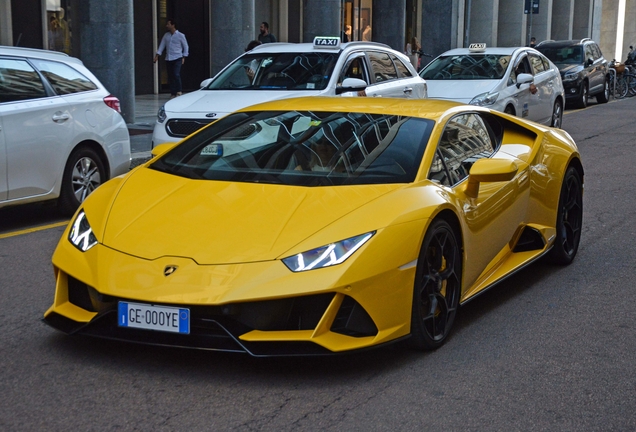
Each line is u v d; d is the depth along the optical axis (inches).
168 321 157.5
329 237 164.6
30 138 310.7
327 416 150.1
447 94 564.7
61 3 849.5
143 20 948.6
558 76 674.2
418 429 145.9
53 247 288.2
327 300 159.9
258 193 181.8
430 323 184.1
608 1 2086.6
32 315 208.2
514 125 252.7
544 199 248.2
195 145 213.8
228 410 151.7
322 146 200.4
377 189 181.2
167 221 174.4
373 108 218.5
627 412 155.7
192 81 1029.8
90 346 183.6
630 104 1008.9
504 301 229.1
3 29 791.7
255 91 412.5
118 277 163.0
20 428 143.3
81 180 339.9
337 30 856.9
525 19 1467.8
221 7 739.4
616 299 232.2
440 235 185.8
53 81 329.1
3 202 304.0
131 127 621.6
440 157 200.7
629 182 435.8
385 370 173.3
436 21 1177.4
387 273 165.8
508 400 159.8
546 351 188.7
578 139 631.8
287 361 176.4
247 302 156.1
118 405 153.1
